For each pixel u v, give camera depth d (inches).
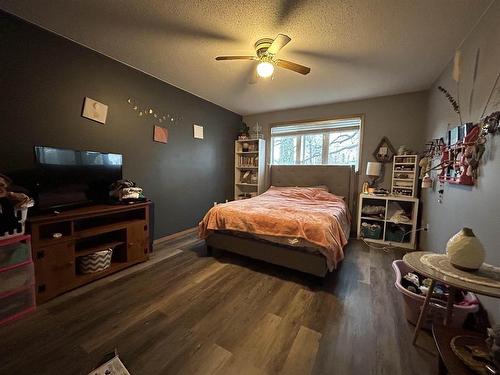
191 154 144.5
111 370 44.3
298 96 140.3
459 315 55.1
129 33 79.1
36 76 77.2
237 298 73.8
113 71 99.5
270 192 157.9
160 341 55.0
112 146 101.6
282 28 73.1
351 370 47.9
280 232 86.6
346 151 154.6
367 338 57.1
